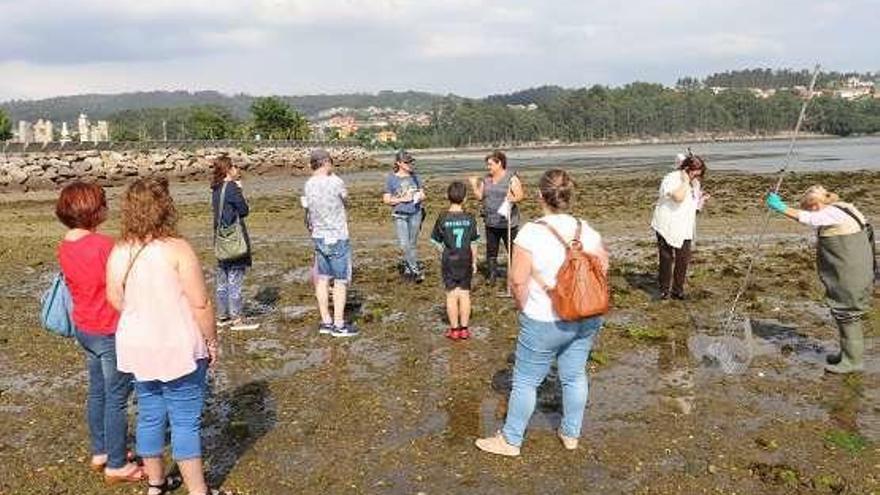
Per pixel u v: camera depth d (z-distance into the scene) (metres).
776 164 52.72
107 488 5.47
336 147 79.56
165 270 4.79
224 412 6.86
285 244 17.39
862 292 7.27
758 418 6.41
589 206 24.16
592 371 7.70
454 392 7.20
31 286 13.24
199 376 4.98
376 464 5.70
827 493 5.12
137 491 5.42
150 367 4.78
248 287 12.53
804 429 6.15
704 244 15.66
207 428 6.49
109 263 4.86
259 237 18.72
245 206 9.54
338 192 8.97
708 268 12.86
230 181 9.45
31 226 22.50
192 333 4.87
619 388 7.19
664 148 134.00
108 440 5.47
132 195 4.86
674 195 10.20
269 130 85.25
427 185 38.66
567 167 56.31
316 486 5.38
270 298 11.67
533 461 5.68
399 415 6.65
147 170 48.88
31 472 5.75
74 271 5.21
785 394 6.96
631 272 12.76
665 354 8.23
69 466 5.85
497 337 9.04
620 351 8.36
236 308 9.70
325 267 9.23
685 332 9.07
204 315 4.94
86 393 7.57
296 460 5.81
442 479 5.43
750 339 8.13
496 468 5.57
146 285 4.77
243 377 7.84
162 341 4.77
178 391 4.92
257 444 6.12
